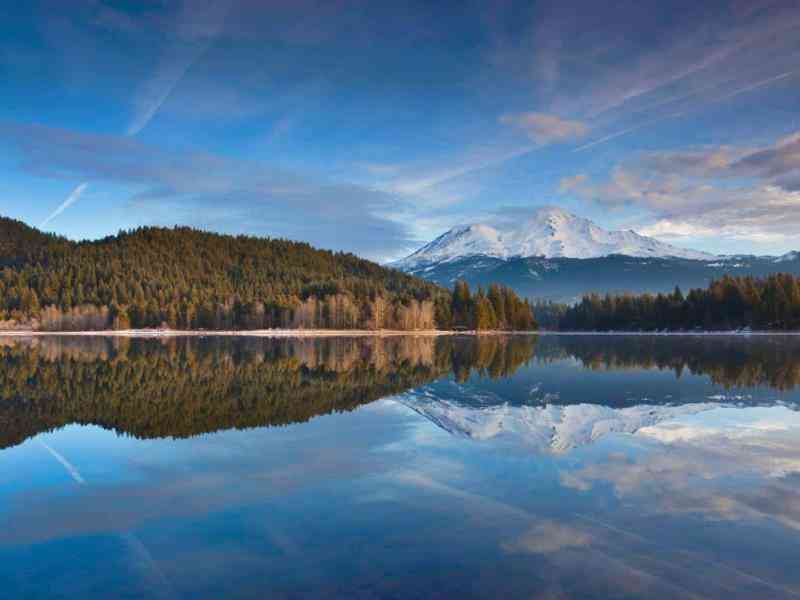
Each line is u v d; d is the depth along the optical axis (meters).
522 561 9.16
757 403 25.59
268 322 155.50
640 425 20.56
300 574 8.83
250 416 22.77
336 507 11.81
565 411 23.69
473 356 58.12
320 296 171.88
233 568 9.07
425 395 28.84
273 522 11.02
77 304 158.38
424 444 17.52
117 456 16.33
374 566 9.04
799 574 8.71
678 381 34.34
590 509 11.53
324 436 18.81
